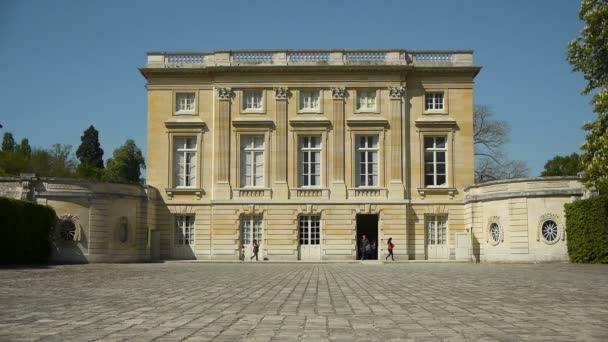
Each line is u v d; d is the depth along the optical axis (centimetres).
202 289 1848
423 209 4875
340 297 1591
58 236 4075
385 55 4969
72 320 1114
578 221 3806
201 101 5019
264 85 4966
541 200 4025
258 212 4859
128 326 1041
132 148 10331
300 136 4953
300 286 2008
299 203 4859
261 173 4953
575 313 1217
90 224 4138
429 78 4991
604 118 3584
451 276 2597
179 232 4950
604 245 3675
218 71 4953
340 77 4959
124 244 4366
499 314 1208
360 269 3381
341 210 4847
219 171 4906
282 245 4841
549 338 916
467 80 4984
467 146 4928
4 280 2180
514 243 4100
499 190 4275
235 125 4931
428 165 4959
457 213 4856
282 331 991
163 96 5022
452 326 1045
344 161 4897
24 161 8225
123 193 4369
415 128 4950
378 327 1036
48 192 4078
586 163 3644
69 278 2330
